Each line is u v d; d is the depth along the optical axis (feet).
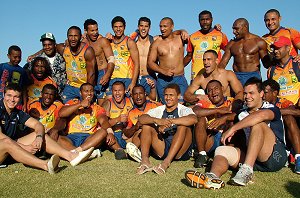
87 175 16.16
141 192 13.71
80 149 19.65
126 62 27.84
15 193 13.51
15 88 18.01
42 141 18.08
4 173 16.34
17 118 18.57
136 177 15.89
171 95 18.51
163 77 28.73
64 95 26.22
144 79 29.48
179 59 28.66
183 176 16.16
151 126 18.12
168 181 15.26
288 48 22.61
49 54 25.70
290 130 18.20
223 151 15.26
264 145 15.44
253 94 16.07
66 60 26.30
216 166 14.82
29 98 24.56
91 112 21.94
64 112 21.16
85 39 28.48
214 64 23.06
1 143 16.70
